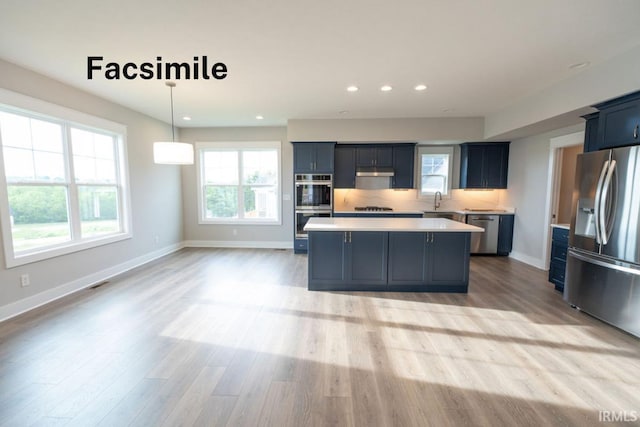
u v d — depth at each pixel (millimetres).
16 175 3010
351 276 3617
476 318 2881
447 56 2756
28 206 3133
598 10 2018
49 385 1881
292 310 3055
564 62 2859
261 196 6199
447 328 2674
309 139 5340
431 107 4535
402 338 2494
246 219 6191
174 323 2744
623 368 2084
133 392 1825
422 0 1927
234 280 4016
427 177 6082
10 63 2848
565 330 2637
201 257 5336
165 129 5566
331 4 1971
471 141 5453
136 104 4328
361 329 2650
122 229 4500
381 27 2260
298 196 5531
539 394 1823
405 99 4113
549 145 4527
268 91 3750
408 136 5266
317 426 1577
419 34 2361
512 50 2629
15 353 2236
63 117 3398
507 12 2057
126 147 4488
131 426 1572
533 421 1612
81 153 3785
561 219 4656
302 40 2463
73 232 3615
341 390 1855
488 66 2975
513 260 5246
